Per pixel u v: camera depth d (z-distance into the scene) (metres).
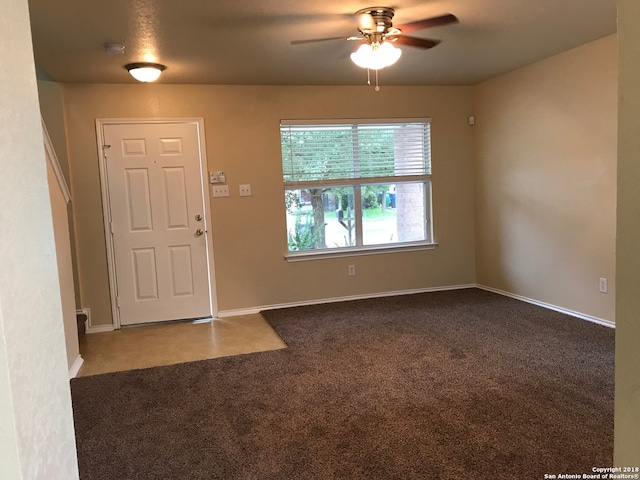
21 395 0.72
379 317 4.52
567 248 4.31
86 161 4.45
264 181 4.92
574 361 3.24
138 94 4.52
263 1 2.69
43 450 0.78
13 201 0.72
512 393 2.79
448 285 5.61
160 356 3.77
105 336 4.38
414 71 4.57
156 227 4.68
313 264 5.15
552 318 4.23
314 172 5.10
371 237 5.39
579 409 2.57
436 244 5.50
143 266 4.68
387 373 3.17
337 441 2.35
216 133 4.74
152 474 2.14
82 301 4.53
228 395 2.95
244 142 4.82
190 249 4.79
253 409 2.74
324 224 5.24
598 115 3.87
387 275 5.40
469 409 2.62
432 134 5.38
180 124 4.66
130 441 2.44
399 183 5.40
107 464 2.23
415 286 5.50
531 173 4.65
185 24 2.99
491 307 4.68
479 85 5.30
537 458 2.13
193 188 4.74
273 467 2.16
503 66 4.55
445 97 5.38
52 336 0.84
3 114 0.70
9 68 0.73
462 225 5.58
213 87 4.70
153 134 4.60
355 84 5.00
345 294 5.27
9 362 0.69
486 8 2.97
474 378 3.02
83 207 4.48
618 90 0.70
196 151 4.71
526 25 3.32
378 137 5.26
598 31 3.54
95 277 4.55
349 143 5.18
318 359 3.49
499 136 5.05
